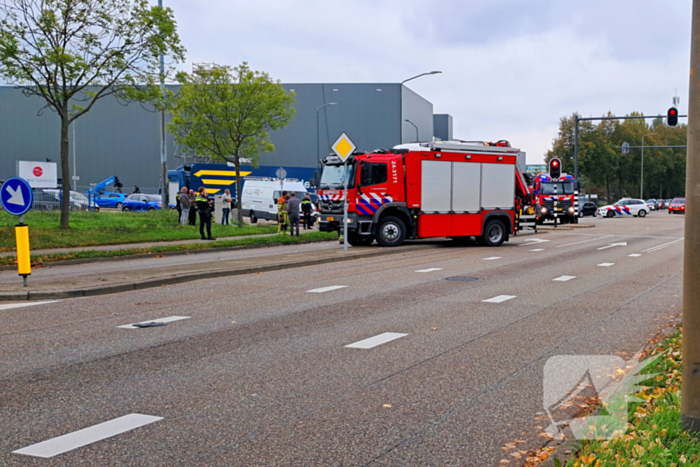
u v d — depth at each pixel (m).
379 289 12.27
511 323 8.86
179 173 55.06
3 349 7.28
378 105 73.50
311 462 4.09
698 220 4.03
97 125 75.00
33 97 74.88
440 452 4.26
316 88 73.56
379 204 22.22
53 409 5.14
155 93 25.61
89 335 8.05
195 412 5.07
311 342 7.63
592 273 14.97
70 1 23.59
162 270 14.60
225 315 9.47
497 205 23.94
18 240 11.92
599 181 87.44
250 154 33.28
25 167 40.22
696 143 4.02
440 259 18.55
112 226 28.30
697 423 4.05
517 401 5.37
